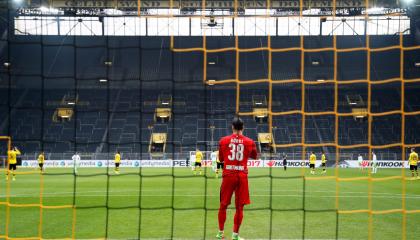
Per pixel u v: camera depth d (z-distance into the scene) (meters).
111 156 49.78
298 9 49.22
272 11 56.25
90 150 52.88
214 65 59.94
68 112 56.34
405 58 58.62
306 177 31.67
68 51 60.44
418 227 12.12
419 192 21.58
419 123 53.91
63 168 46.50
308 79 59.09
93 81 59.00
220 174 35.09
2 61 55.66
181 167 47.22
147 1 45.25
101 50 60.97
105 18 61.72
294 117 56.41
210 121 55.31
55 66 59.53
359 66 59.16
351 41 60.75
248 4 45.91
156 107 57.28
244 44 61.47
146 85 58.97
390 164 47.88
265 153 51.06
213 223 12.67
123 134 54.47
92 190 22.23
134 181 28.36
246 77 59.28
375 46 59.75
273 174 35.69
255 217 13.66
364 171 41.22
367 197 19.28
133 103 57.94
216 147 51.41
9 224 12.49
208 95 58.38
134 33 61.84
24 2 36.28
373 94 57.66
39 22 60.19
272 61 60.78
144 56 60.94
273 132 54.62
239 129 10.04
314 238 10.76
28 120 55.12
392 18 57.47
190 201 17.59
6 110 54.88
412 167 31.62
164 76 59.47
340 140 53.34
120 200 17.95
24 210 15.14
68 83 58.81
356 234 11.23
